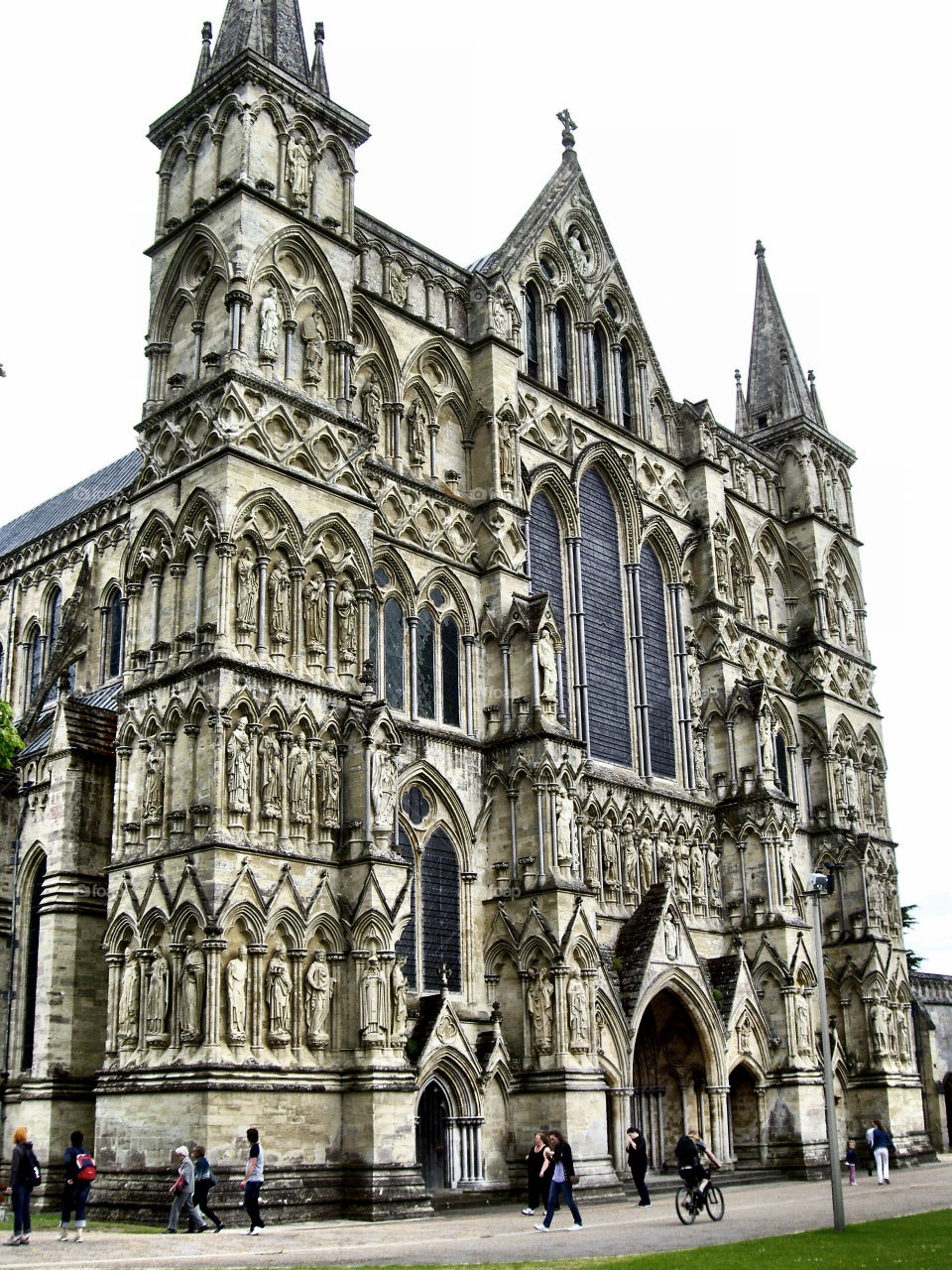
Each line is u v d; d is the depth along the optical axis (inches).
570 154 2933.1
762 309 3659.0
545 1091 2036.2
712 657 2874.0
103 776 2057.1
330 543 1991.9
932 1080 3368.6
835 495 3518.7
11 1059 2066.9
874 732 3329.2
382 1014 1776.6
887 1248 1181.1
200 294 2037.4
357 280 2293.3
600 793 2496.3
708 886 2709.2
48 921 1951.3
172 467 1957.4
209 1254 1221.7
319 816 1847.9
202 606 1845.5
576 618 2581.2
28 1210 1325.0
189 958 1668.3
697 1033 2442.2
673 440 3026.6
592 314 2871.6
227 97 2106.3
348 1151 1722.4
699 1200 1562.5
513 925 2146.9
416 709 2176.4
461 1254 1222.9
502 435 2431.1
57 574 2802.7
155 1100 1648.6
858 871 2997.0
